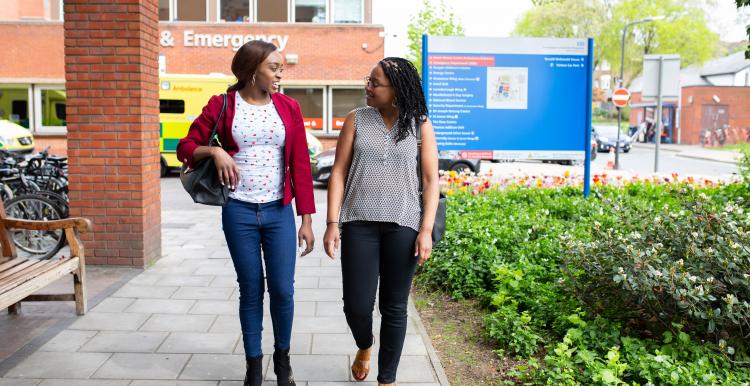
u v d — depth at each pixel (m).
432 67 9.12
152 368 4.12
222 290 6.05
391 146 3.44
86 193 6.82
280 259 3.67
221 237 9.09
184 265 7.11
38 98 24.36
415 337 4.79
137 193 6.82
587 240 5.66
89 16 6.65
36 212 7.88
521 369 4.04
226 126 3.55
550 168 20.61
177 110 19.81
